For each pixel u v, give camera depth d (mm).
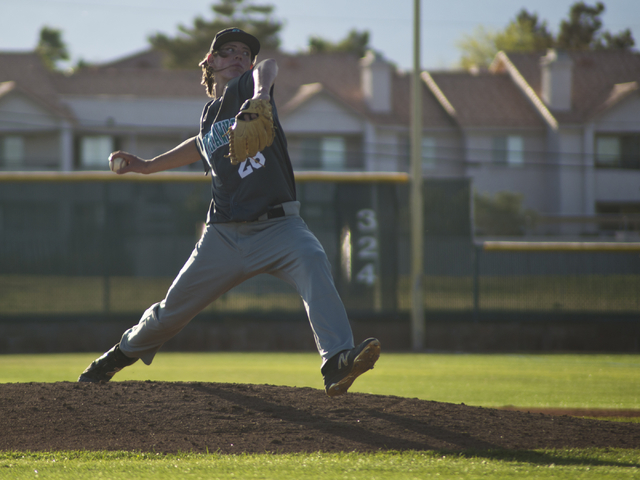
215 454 14211
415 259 59562
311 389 19859
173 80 142750
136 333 18453
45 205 59562
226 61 16516
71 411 17062
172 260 59344
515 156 147875
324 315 14617
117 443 14984
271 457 13867
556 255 61969
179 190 59688
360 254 60188
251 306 60000
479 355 54438
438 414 17438
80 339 58875
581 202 146375
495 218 134625
